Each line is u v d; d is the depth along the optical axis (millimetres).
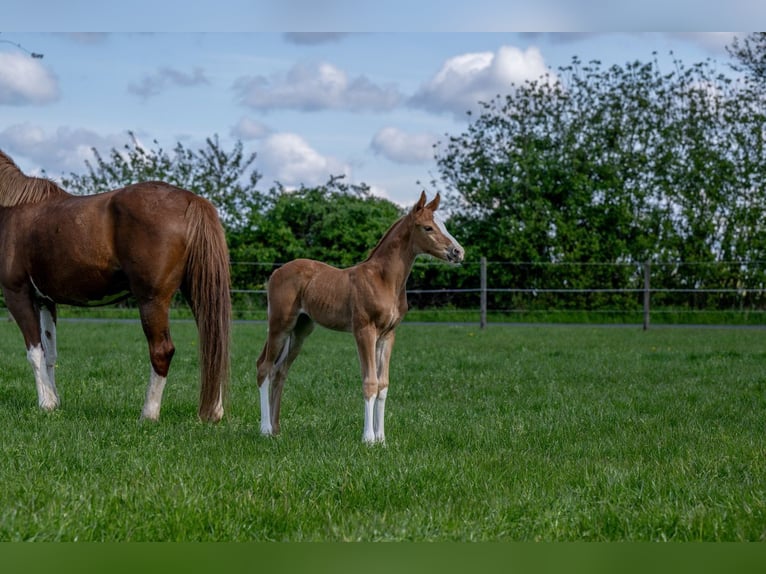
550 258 25984
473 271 26172
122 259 7582
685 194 25781
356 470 5371
